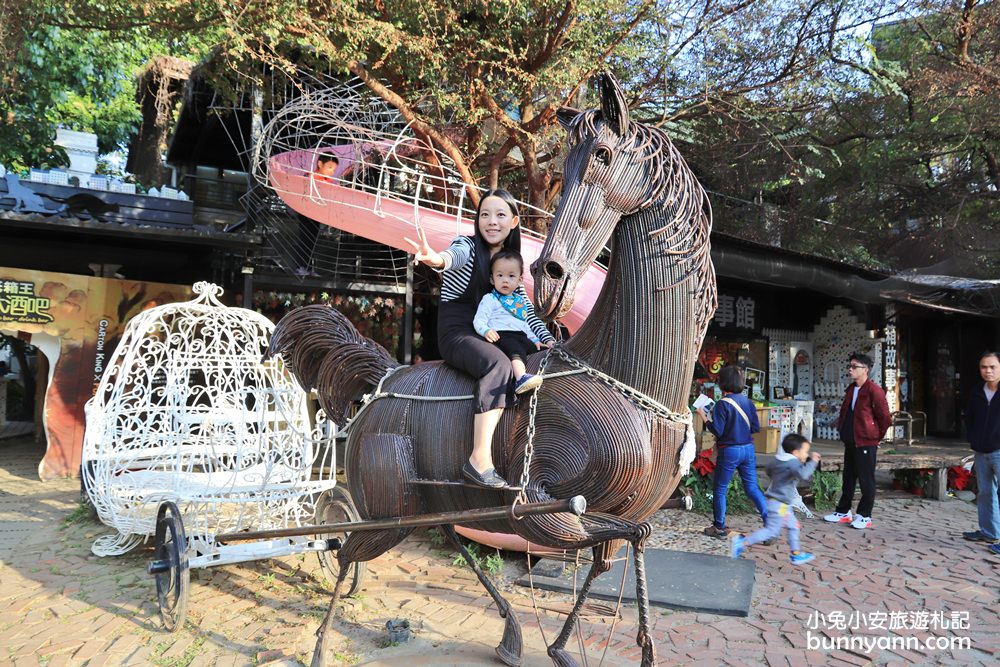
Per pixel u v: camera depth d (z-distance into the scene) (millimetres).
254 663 3406
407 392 3004
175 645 3633
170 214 8289
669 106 9180
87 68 12414
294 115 7812
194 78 8383
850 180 10219
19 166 12766
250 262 8086
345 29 6062
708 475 7383
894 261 10531
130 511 4676
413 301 9602
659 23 7441
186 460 5473
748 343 10953
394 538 2965
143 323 5488
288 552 4156
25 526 6070
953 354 12656
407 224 5836
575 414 2469
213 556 3992
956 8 8633
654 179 2471
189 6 6266
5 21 6746
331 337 3488
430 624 3932
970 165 9945
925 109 9094
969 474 8461
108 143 14297
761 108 8984
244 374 6312
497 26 7012
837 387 11461
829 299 11641
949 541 6117
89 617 4031
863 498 6676
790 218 10289
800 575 5039
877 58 9555
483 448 2551
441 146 7055
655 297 2459
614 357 2494
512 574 4883
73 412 8406
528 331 2838
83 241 9031
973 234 9703
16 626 3891
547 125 7430
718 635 3881
